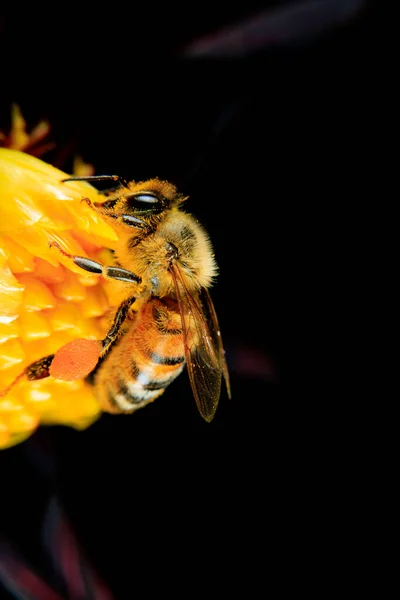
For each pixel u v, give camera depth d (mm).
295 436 119
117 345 108
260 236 118
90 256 105
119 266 108
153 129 114
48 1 109
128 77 112
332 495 118
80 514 117
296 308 119
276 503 119
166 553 118
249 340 120
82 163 111
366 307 118
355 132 114
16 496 116
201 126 114
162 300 109
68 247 103
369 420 118
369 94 113
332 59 112
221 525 119
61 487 117
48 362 104
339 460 119
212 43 111
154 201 108
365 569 117
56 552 115
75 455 119
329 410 119
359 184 116
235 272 119
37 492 116
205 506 119
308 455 119
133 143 114
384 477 117
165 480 120
